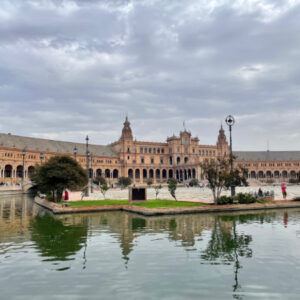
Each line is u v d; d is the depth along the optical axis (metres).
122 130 171.25
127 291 13.15
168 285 13.77
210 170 43.38
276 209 44.03
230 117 46.91
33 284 13.97
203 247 20.36
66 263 16.92
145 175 172.25
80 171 52.66
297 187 111.44
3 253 19.05
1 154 115.44
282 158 187.88
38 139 144.62
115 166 163.38
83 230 26.94
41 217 36.22
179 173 166.38
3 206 51.66
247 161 185.38
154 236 24.03
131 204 44.19
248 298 12.45
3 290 13.33
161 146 178.50
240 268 16.02
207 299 12.39
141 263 16.86
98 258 17.84
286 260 17.41
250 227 28.12
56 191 52.66
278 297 12.55
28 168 129.62
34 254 18.80
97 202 48.97
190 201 49.06
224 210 41.12
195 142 180.62
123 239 23.00
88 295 12.78
